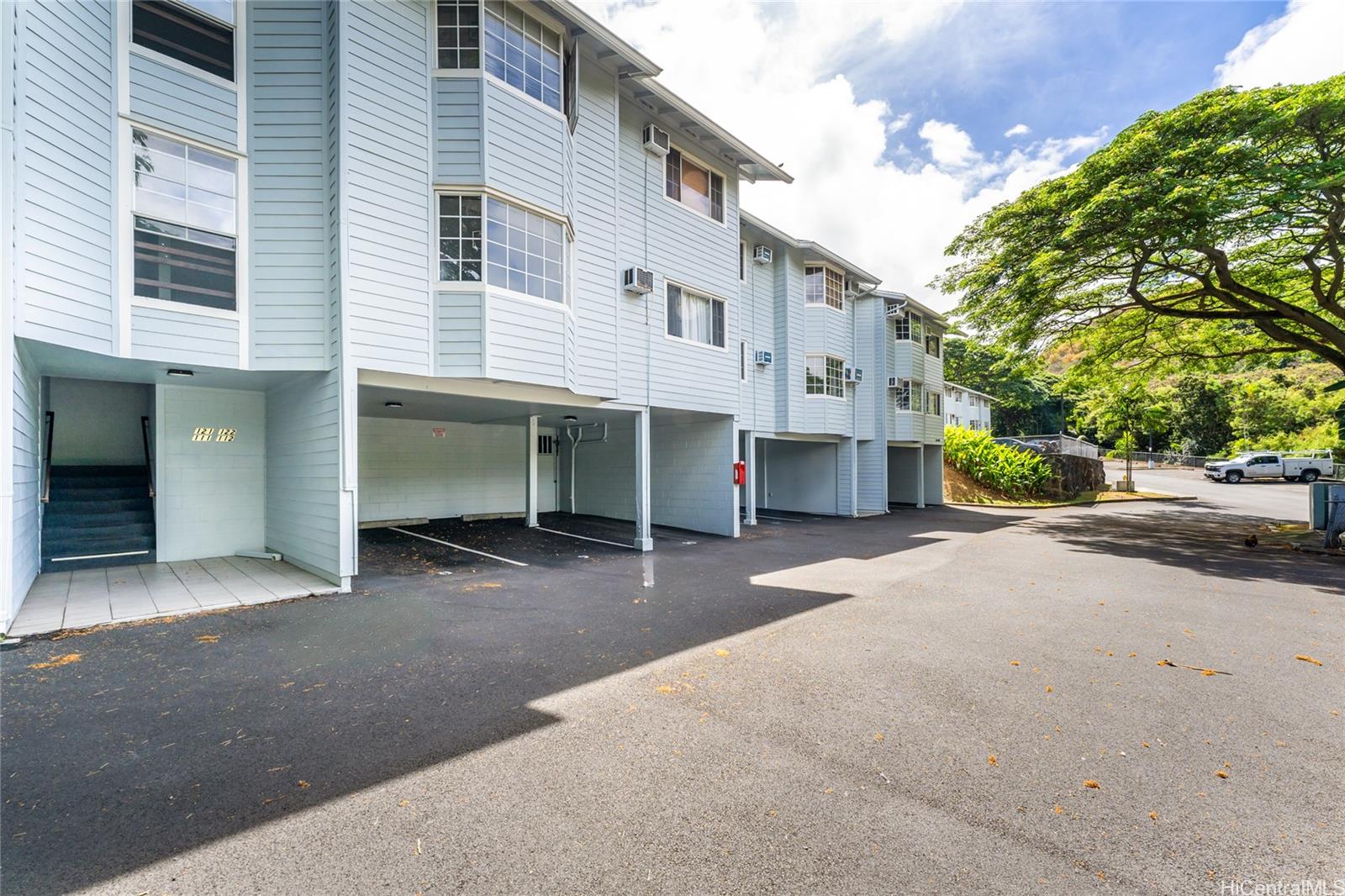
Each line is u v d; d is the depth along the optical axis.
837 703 3.91
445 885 2.14
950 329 17.45
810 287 16.92
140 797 2.73
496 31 7.79
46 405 8.02
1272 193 9.48
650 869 2.24
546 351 8.19
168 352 6.50
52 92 5.53
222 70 6.93
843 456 17.56
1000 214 12.48
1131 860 2.31
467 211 7.61
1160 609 6.47
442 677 4.34
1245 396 40.19
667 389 11.25
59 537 7.93
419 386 7.86
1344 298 14.02
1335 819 2.61
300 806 2.66
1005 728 3.54
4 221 5.06
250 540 9.15
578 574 8.40
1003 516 17.59
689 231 11.84
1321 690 4.15
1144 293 14.23
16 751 3.15
